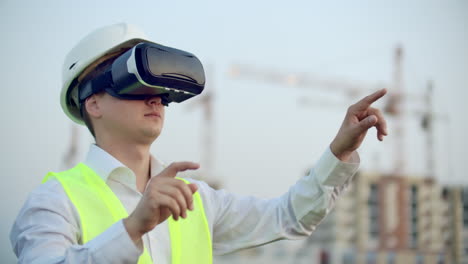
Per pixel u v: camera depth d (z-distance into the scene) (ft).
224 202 6.76
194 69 5.58
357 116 6.00
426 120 178.70
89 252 4.29
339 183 6.20
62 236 5.06
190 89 5.61
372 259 163.73
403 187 173.06
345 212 166.50
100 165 5.85
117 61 5.56
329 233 162.81
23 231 5.11
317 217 6.38
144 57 5.29
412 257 168.14
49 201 5.31
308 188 6.32
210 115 166.91
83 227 5.34
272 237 6.51
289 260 136.46
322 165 6.16
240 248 6.64
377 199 169.99
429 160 176.35
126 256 4.26
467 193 175.42
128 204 5.82
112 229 4.34
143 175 6.10
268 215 6.61
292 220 6.50
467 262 168.14
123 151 5.96
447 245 169.68
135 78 5.35
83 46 6.16
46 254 4.76
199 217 6.25
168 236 5.89
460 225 172.76
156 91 5.55
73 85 6.35
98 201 5.59
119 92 5.64
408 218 172.04
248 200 6.82
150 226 4.28
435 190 175.83
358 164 6.15
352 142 5.95
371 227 167.22
